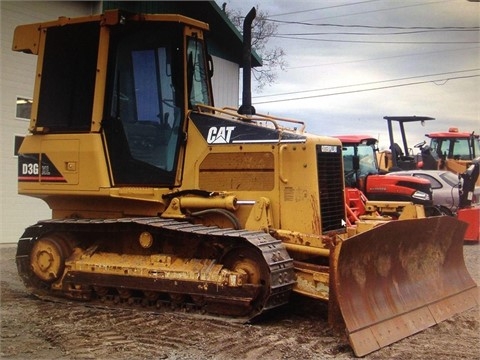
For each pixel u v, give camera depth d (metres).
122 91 6.68
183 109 6.55
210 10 14.92
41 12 11.69
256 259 5.78
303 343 5.19
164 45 6.57
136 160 6.61
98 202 6.95
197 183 6.50
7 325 5.75
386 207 8.39
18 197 11.41
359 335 5.04
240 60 16.97
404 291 5.98
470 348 5.22
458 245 7.10
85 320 5.91
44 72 7.04
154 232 6.32
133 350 4.96
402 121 18.33
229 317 5.86
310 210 6.09
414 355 4.99
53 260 6.84
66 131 6.83
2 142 11.14
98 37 6.74
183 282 5.98
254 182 6.32
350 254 5.27
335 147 6.54
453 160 19.09
